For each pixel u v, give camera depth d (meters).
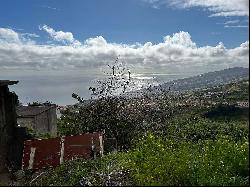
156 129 21.53
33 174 12.72
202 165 10.82
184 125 25.22
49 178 10.77
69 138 14.12
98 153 13.66
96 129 20.59
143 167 10.38
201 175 9.94
